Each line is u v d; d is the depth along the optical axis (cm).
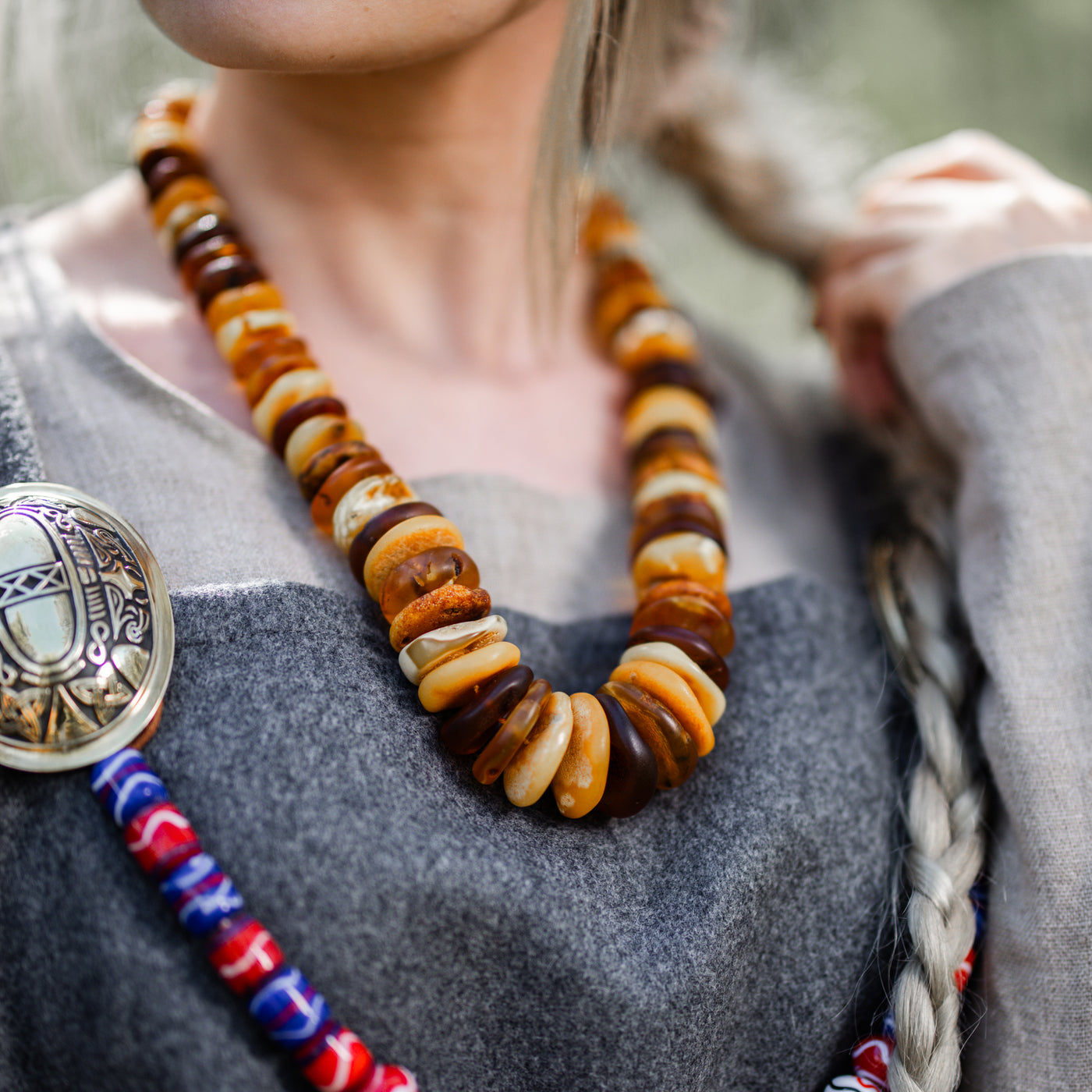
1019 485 64
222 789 55
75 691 55
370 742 57
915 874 61
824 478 73
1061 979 60
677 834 59
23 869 55
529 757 57
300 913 55
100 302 65
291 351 63
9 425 58
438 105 65
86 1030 54
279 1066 54
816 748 62
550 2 64
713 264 88
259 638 57
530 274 66
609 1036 57
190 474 60
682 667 60
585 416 69
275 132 66
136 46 77
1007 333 65
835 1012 60
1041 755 61
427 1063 56
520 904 56
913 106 149
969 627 65
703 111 77
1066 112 154
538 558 64
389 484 60
